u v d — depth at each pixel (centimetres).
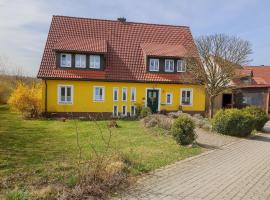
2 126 2030
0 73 4581
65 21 3219
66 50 2820
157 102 3064
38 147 1325
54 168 966
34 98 2667
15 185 796
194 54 2825
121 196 768
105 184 818
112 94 2959
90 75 2897
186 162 1166
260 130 2317
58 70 2852
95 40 3069
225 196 804
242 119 1953
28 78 4184
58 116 2836
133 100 3008
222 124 1964
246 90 3959
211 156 1309
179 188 851
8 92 3828
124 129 1914
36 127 2017
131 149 1257
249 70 3978
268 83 4288
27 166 990
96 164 920
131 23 3441
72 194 738
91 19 3325
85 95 2895
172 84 3084
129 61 3106
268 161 1263
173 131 1515
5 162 1034
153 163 1109
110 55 3092
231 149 1514
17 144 1382
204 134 1886
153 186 857
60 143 1433
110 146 1380
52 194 733
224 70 2675
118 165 955
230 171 1066
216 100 3978
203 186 879
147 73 3070
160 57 3080
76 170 924
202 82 2844
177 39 3425
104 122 2267
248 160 1267
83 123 2244
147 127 1952
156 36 3394
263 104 3791
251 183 932
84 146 1364
